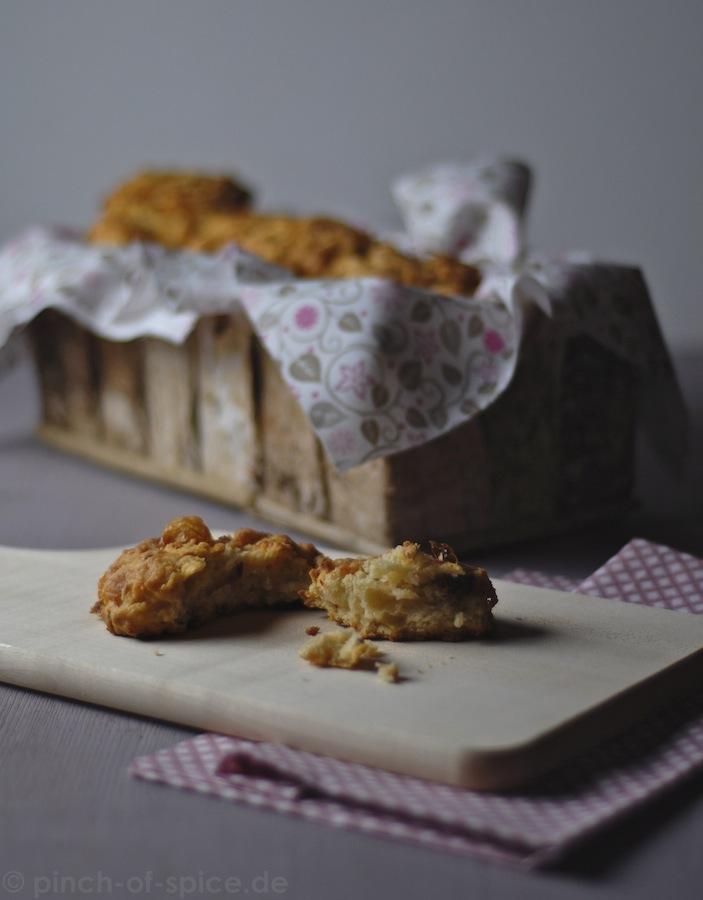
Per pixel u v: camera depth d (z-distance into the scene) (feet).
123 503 3.03
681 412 2.80
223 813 1.68
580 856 1.61
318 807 1.67
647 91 5.49
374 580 1.92
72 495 3.10
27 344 3.61
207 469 3.06
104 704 1.89
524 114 5.74
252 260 2.81
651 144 5.53
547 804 1.65
